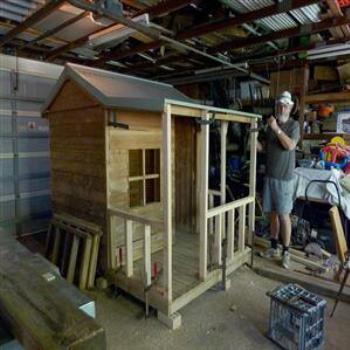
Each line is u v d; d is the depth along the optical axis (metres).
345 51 3.57
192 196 3.80
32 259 0.91
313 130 4.12
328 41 3.35
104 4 2.27
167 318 2.35
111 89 2.86
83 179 3.06
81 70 3.04
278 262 3.33
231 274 3.19
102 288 2.85
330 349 2.13
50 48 3.88
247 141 4.35
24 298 0.69
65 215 3.31
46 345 0.54
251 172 3.37
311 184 3.40
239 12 2.64
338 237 2.54
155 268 2.63
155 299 2.42
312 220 3.61
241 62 4.09
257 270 3.22
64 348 0.53
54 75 4.41
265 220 3.83
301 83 4.10
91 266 2.85
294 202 3.58
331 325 2.40
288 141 3.01
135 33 3.09
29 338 0.58
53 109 3.34
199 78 4.90
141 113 2.97
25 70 4.13
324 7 2.58
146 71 4.87
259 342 2.20
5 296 0.69
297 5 2.35
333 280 2.92
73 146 3.14
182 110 2.32
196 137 3.65
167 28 3.04
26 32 3.16
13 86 4.04
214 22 2.82
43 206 4.52
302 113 4.10
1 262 0.88
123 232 2.96
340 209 3.23
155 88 3.58
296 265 3.25
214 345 2.16
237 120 3.02
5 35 3.09
